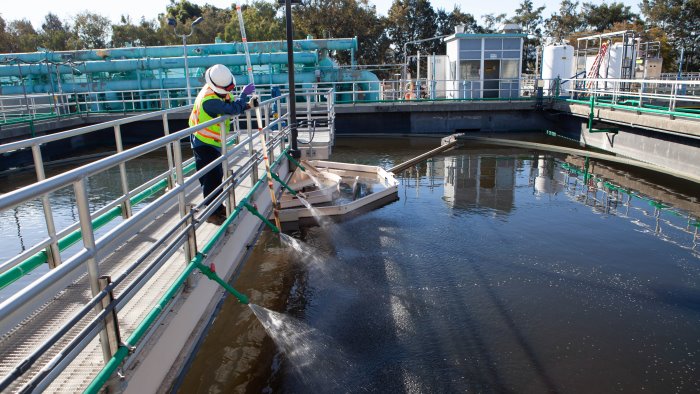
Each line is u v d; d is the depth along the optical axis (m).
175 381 3.28
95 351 2.99
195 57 22.91
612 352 5.61
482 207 11.20
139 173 15.62
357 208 10.55
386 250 8.56
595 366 5.36
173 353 3.40
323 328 6.15
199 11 53.47
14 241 9.08
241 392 5.02
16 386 2.61
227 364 5.45
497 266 7.93
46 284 1.99
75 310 3.46
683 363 5.40
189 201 6.12
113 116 20.91
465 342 5.83
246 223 5.84
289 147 10.32
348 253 8.46
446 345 5.77
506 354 5.59
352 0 44.78
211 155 5.31
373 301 6.80
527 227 9.79
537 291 7.06
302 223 9.80
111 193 12.65
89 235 2.40
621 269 7.79
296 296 6.98
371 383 5.12
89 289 3.78
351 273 7.68
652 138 14.02
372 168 13.73
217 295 4.48
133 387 2.81
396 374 5.26
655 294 6.95
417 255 8.37
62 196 12.66
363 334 6.02
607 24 58.34
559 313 6.46
